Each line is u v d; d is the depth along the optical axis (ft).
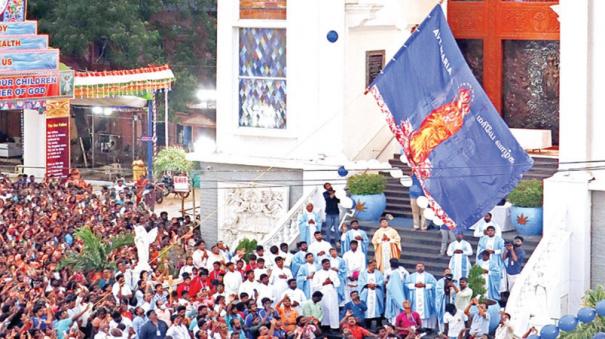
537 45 225.76
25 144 285.02
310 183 214.69
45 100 265.95
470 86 166.61
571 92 196.75
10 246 202.49
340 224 208.03
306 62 216.33
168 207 282.15
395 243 196.75
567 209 195.31
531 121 227.20
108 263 198.29
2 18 264.52
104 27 334.65
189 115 342.85
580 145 196.65
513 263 191.31
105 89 277.23
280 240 210.18
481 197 167.84
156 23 350.84
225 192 222.28
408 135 170.60
